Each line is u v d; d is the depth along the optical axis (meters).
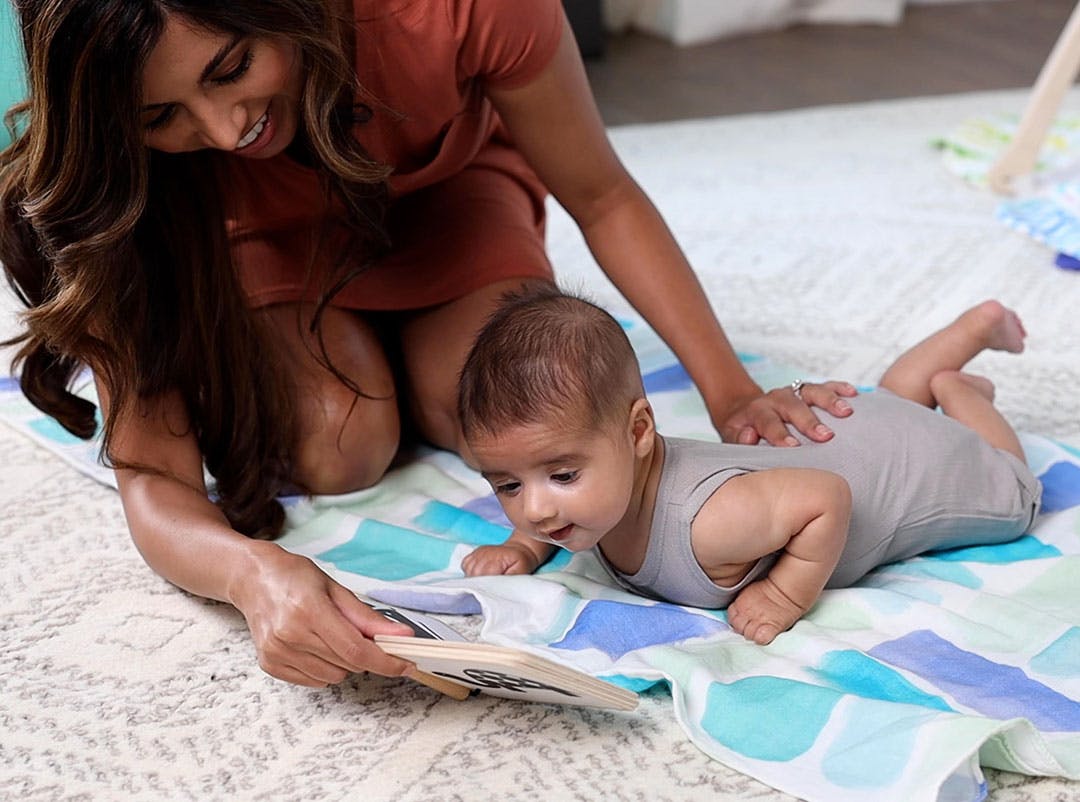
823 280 1.80
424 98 1.16
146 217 1.12
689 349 1.22
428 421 1.36
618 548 1.06
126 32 0.87
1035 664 0.94
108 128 0.92
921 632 0.99
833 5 3.25
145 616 1.11
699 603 1.06
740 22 3.19
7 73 1.21
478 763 0.91
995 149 2.19
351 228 1.19
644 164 2.33
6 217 1.11
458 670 0.87
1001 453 1.14
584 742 0.93
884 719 0.87
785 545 1.00
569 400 0.95
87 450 1.39
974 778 0.83
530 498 0.97
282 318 1.29
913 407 1.13
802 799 0.85
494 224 1.36
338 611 0.92
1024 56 2.90
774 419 1.12
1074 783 0.85
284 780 0.91
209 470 1.23
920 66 2.87
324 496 1.28
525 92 1.16
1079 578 1.05
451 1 1.09
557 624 1.04
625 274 1.25
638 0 3.22
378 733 0.95
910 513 1.07
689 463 1.02
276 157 1.19
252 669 1.04
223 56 0.90
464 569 1.14
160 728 0.97
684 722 0.91
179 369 1.15
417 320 1.34
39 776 0.93
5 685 1.03
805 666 0.96
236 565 0.98
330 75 0.97
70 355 1.12
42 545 1.23
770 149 2.37
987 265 1.81
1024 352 1.54
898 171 2.21
